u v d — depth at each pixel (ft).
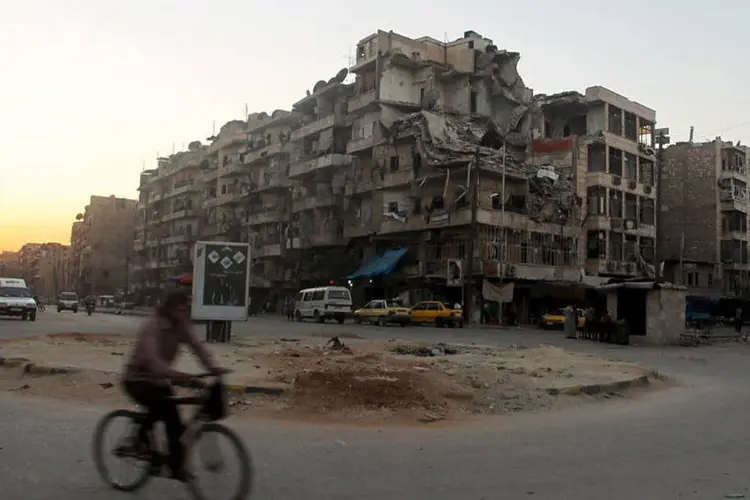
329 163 184.34
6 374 41.29
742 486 20.10
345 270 175.42
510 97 189.26
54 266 443.73
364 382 34.99
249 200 234.99
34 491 18.01
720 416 34.04
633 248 181.78
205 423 17.30
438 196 155.12
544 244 158.20
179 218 290.15
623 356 74.28
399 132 163.53
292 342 72.13
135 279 342.85
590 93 177.58
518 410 34.73
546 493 18.92
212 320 67.10
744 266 211.82
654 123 194.70
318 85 209.46
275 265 219.00
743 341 113.29
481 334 108.47
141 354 17.39
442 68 180.86
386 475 20.61
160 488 18.62
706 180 210.38
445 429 29.17
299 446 24.62
